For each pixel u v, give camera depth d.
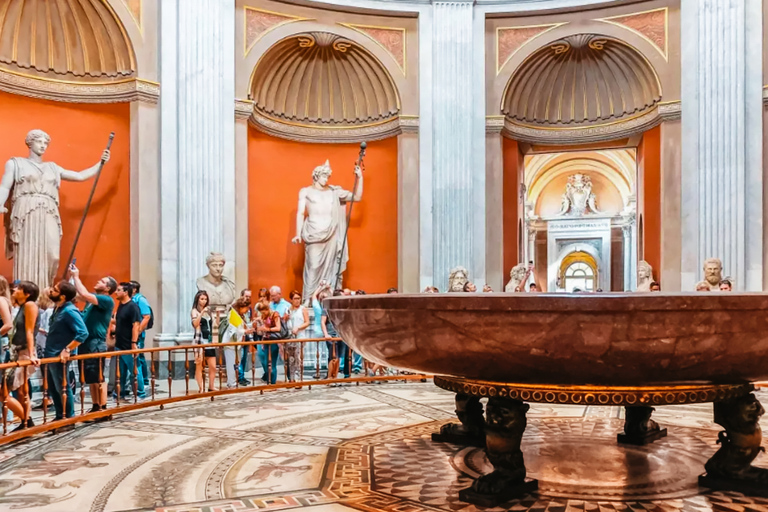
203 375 7.90
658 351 3.17
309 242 12.01
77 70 10.45
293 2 11.91
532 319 3.21
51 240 9.41
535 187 27.86
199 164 10.71
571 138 13.40
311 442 5.59
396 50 12.53
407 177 12.42
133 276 10.36
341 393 8.30
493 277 12.45
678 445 5.36
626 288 26.72
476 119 12.34
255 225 12.34
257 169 12.43
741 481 4.10
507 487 4.00
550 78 13.13
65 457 5.13
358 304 3.80
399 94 12.45
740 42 10.88
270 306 10.12
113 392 8.29
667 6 11.73
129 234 10.45
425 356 3.62
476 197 12.27
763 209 10.78
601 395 3.50
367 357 4.14
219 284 10.14
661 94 11.77
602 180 27.72
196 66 10.74
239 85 11.48
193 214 10.62
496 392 3.78
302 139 13.00
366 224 12.95
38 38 10.15
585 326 3.15
